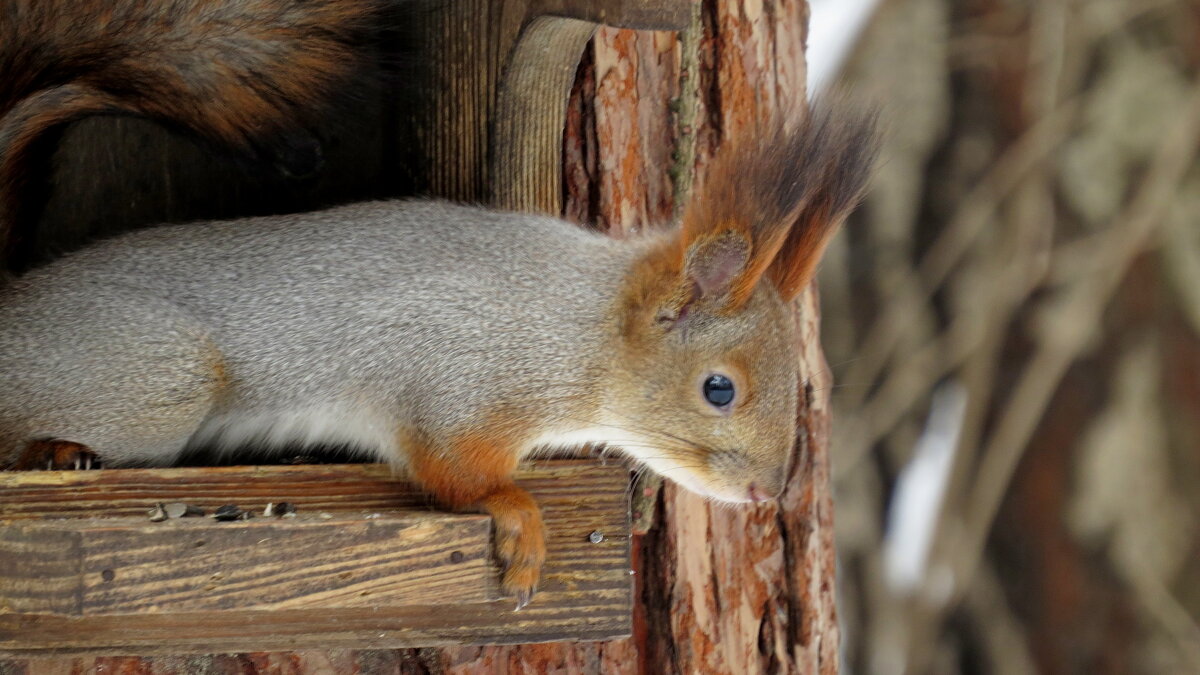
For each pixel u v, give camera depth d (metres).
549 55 2.69
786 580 2.74
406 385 2.67
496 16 2.70
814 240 2.69
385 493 2.66
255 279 2.68
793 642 2.74
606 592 2.66
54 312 2.67
